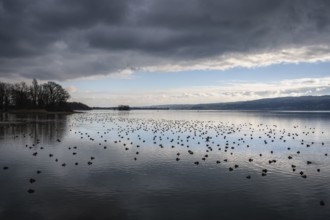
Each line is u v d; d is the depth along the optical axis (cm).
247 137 5794
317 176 2675
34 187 2308
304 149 4262
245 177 2627
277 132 7019
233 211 1881
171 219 1759
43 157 3481
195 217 1789
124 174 2712
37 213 1822
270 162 3253
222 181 2502
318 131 7388
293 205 1981
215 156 3616
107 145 4503
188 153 3812
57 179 2533
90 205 1953
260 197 2120
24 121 10012
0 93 18975
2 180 2495
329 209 1917
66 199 2053
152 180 2520
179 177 2623
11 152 3809
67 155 3619
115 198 2081
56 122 10050
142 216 1795
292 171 2859
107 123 10100
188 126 8756
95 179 2539
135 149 4128
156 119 13762
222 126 8894
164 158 3462
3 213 1817
